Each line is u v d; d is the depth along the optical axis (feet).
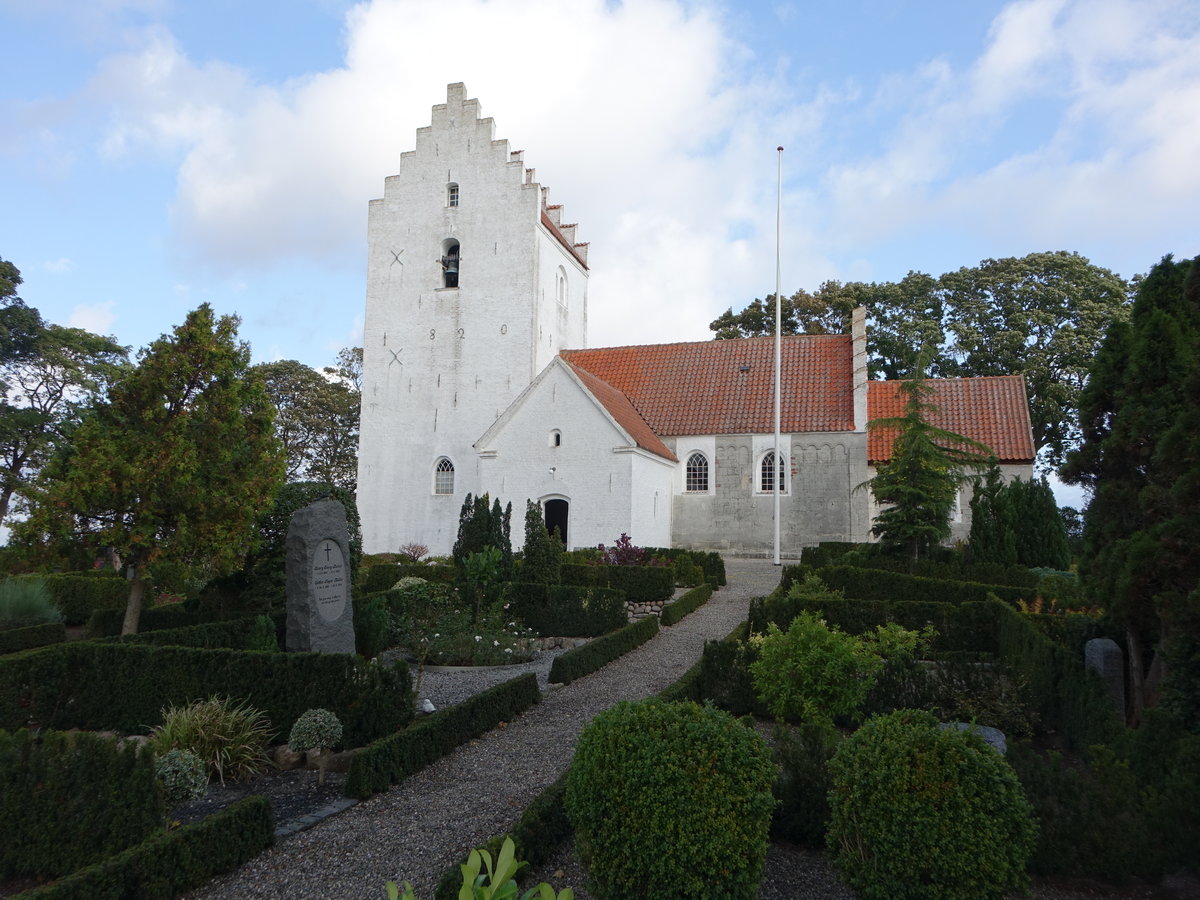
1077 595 43.93
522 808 24.71
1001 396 101.96
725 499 102.99
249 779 28.73
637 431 98.32
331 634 40.57
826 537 99.04
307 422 161.38
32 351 119.03
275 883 20.35
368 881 20.30
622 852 18.17
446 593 58.13
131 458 44.14
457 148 120.16
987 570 60.70
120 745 30.78
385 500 118.52
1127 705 32.58
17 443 118.01
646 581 64.80
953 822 17.65
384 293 121.90
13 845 21.67
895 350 144.36
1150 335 30.83
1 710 33.78
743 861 17.94
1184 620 24.61
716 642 36.60
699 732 18.72
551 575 64.39
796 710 31.37
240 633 42.98
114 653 34.94
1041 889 20.56
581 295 138.51
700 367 114.73
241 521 46.16
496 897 10.82
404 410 119.24
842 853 19.24
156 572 48.34
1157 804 20.81
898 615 46.42
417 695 36.94
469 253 118.62
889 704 33.94
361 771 26.03
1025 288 139.95
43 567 45.37
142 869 19.07
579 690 40.45
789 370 109.40
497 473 96.43
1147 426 29.86
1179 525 25.45
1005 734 31.04
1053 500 70.44
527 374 114.83
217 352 46.75
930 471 71.26
